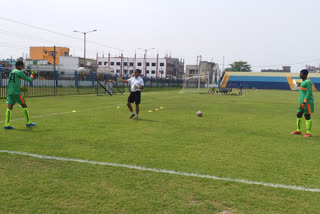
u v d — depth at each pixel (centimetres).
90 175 385
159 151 524
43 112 1075
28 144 547
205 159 478
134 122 877
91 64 6462
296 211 294
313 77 7225
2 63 5450
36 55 9062
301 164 463
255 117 1112
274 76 7662
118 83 4069
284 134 740
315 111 1445
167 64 9850
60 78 3769
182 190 342
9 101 698
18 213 277
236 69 11394
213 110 1352
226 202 312
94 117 968
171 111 1245
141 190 339
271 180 384
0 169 398
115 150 522
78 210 286
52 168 410
